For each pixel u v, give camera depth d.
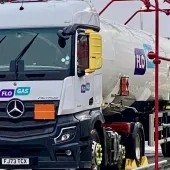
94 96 11.75
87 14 11.42
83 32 11.06
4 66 10.88
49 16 11.07
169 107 18.62
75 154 10.62
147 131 16.28
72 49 10.74
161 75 17.30
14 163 10.73
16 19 11.17
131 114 15.28
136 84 15.12
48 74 10.68
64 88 10.59
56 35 10.91
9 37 11.07
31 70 10.76
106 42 13.12
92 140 11.46
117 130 14.20
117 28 14.23
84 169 11.29
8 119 10.70
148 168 14.30
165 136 17.98
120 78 14.02
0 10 11.34
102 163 12.44
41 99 10.62
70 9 11.09
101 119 11.98
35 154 10.70
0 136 10.68
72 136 10.62
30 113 10.64
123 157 13.95
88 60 10.85
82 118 10.94
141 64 15.19
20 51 10.93
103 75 12.93
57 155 10.66
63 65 10.73
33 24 11.08
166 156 19.00
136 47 14.98
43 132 10.58
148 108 16.89
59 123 10.57
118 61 13.73
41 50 10.87
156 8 11.45
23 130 10.64
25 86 10.70
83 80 11.11
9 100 10.70
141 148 14.98
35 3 11.37
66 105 10.59
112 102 14.12
